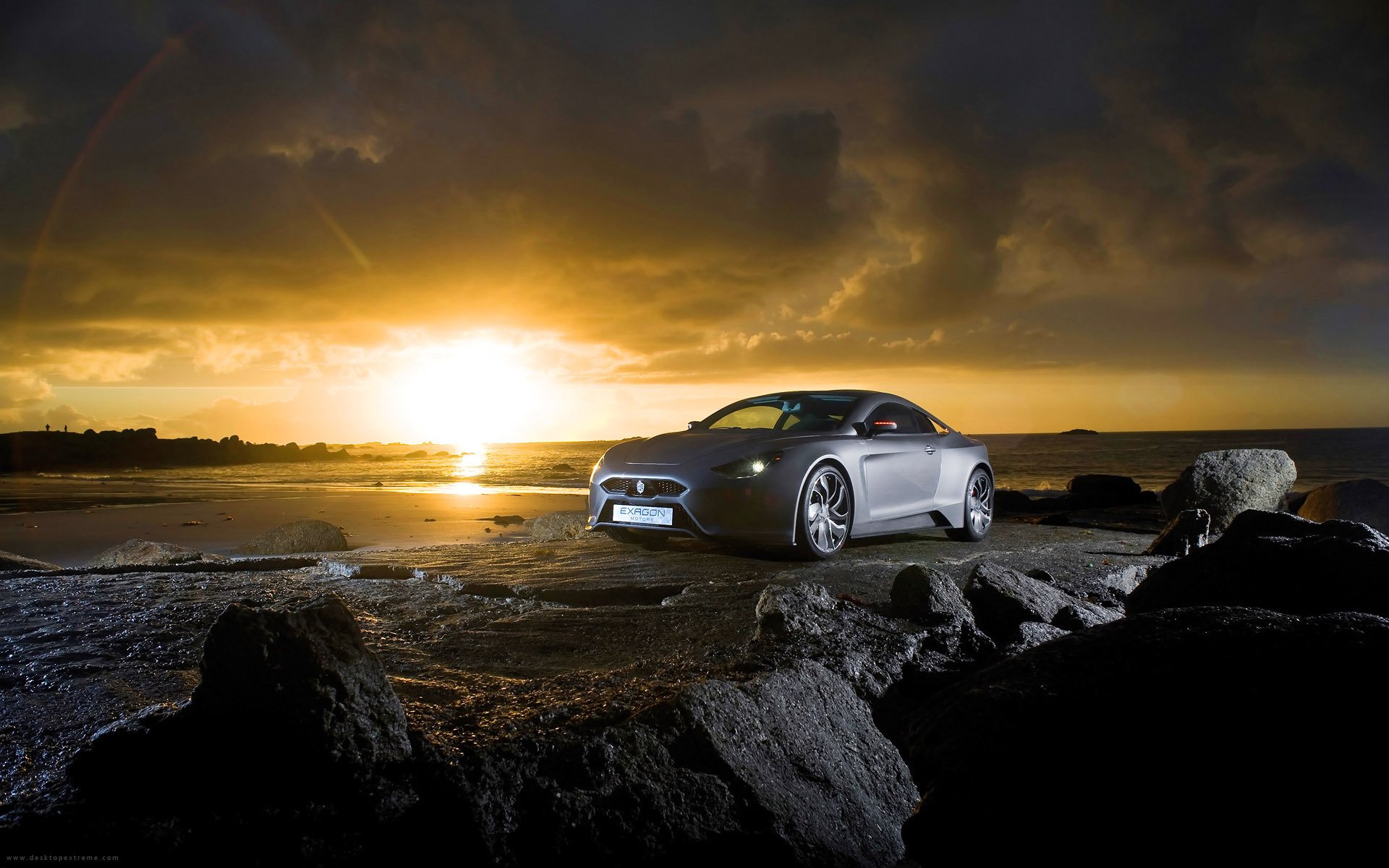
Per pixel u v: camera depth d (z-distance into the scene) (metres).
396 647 3.37
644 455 6.14
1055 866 2.00
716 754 2.27
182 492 18.12
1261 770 1.98
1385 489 7.96
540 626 3.73
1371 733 1.97
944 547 6.71
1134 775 2.07
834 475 5.94
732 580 4.73
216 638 1.98
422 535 9.27
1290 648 2.24
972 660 3.43
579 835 1.98
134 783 1.89
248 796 1.88
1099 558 5.91
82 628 3.51
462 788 1.99
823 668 2.97
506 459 46.88
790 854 2.09
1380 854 1.78
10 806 1.82
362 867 1.81
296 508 12.98
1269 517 4.28
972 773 2.20
